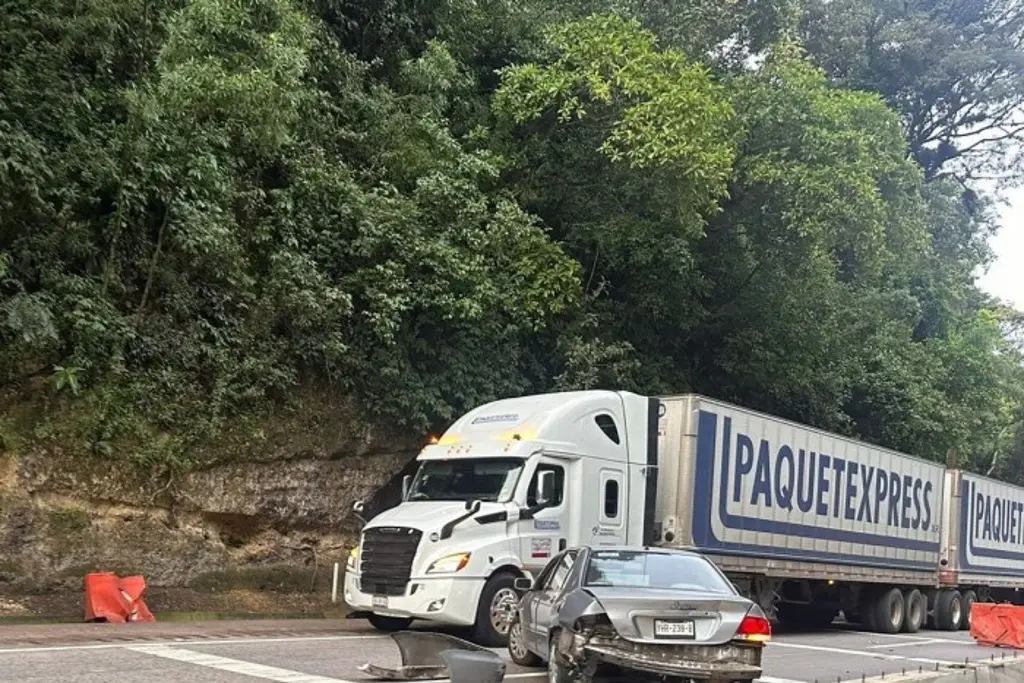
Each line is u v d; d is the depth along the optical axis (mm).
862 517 21000
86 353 16094
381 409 19656
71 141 16438
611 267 23656
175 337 17344
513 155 22578
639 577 9852
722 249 24688
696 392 26594
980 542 26297
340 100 21625
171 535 16781
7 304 15086
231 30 16812
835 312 27484
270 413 18422
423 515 14086
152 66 18031
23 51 16125
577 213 23266
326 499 19078
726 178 20734
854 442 20969
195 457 17172
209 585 17141
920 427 33125
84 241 16484
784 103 22312
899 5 43531
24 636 12359
